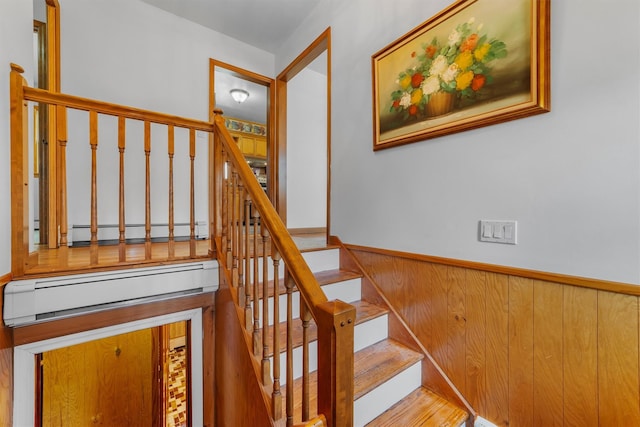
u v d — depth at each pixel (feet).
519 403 4.31
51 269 4.44
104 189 8.54
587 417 3.69
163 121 5.49
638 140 3.30
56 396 6.89
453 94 5.06
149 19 9.00
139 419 8.25
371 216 6.88
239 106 16.44
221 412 5.70
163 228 9.41
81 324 4.78
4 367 4.04
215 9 9.20
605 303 3.56
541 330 4.09
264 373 4.18
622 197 3.42
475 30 4.73
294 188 12.39
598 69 3.56
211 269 5.86
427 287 5.62
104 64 8.32
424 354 5.58
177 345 13.41
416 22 5.82
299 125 12.58
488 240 4.67
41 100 4.38
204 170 10.11
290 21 9.64
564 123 3.84
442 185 5.36
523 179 4.25
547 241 4.02
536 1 4.00
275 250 3.82
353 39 7.41
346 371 2.89
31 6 4.99
